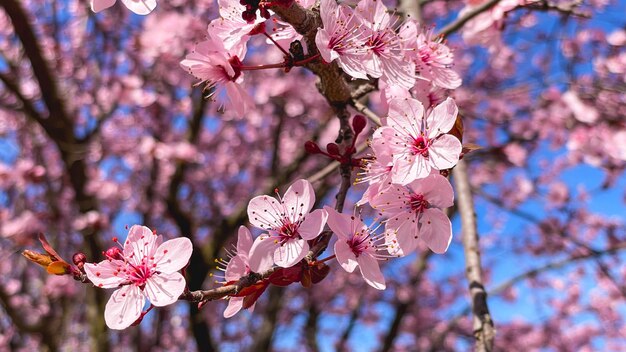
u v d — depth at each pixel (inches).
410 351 416.8
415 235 64.3
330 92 79.3
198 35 247.6
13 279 347.3
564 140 249.8
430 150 63.2
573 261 203.8
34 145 302.8
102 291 270.7
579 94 204.2
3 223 282.0
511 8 112.8
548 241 303.6
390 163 64.7
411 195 64.9
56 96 228.8
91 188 267.0
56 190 299.9
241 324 391.9
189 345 366.0
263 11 63.8
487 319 88.3
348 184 71.4
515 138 251.9
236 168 344.8
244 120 334.6
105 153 271.7
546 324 398.0
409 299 347.9
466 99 251.3
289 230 62.6
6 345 334.3
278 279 60.5
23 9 199.8
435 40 85.5
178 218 279.9
